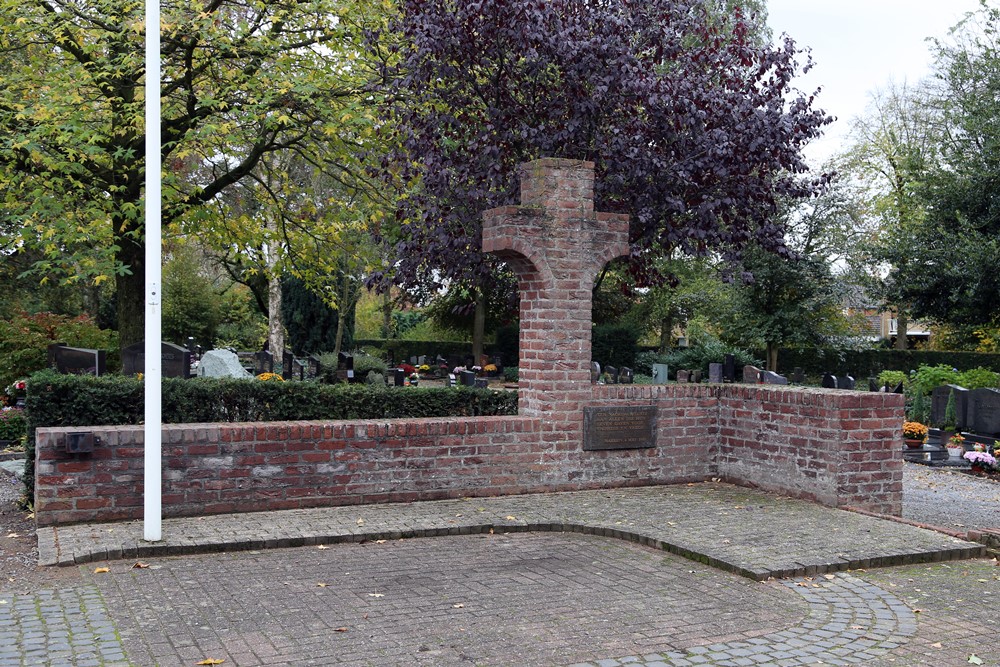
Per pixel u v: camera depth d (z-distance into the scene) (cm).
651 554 736
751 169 1147
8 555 688
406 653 496
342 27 1434
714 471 1046
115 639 508
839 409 891
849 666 492
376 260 1644
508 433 930
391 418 939
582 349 964
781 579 668
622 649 511
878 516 856
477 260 1192
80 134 1215
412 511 842
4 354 1900
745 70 1367
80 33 1338
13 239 1288
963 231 2016
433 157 1136
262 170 1800
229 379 917
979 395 1644
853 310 2759
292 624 541
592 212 959
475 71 1127
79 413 871
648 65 1137
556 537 790
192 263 3559
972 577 687
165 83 1409
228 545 711
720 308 2688
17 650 487
